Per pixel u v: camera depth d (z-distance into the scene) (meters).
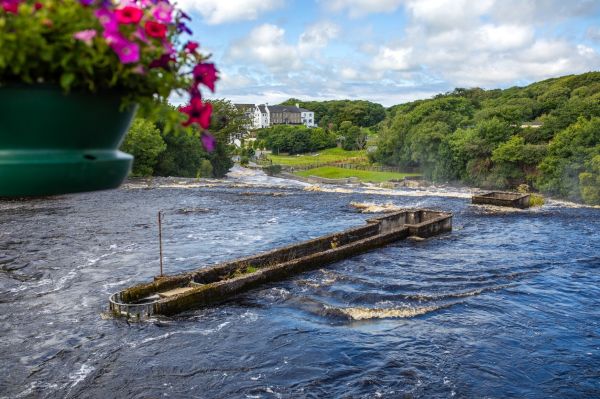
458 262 24.39
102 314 16.66
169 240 28.16
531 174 65.38
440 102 95.12
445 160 77.00
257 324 16.08
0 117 1.85
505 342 15.08
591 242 29.52
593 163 52.34
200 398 11.94
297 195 48.03
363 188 55.78
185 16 2.15
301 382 12.62
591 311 17.91
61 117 1.92
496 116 81.00
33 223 31.52
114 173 2.15
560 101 110.06
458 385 12.53
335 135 151.38
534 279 21.78
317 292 19.33
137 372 13.08
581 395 12.22
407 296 18.94
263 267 22.11
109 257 24.06
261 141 150.62
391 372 13.12
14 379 12.70
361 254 25.69
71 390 12.27
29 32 1.71
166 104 2.13
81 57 1.81
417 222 34.34
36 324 15.88
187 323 16.05
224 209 39.31
